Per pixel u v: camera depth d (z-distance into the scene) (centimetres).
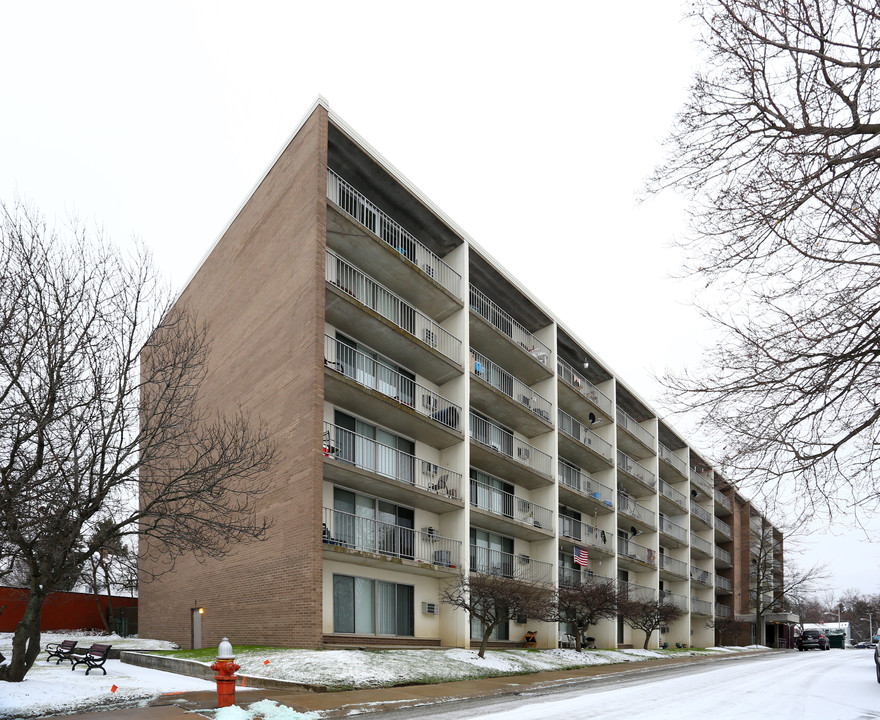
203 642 2294
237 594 2122
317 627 1773
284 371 2052
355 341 2258
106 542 1455
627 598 3045
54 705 1156
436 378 2553
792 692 1495
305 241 2039
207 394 2536
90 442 1270
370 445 2241
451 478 2431
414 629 2252
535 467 3056
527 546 3002
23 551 1234
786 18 625
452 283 2630
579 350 3562
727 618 5488
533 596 2228
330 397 2081
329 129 2136
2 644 2483
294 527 1889
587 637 3294
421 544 2344
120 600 3762
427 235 2611
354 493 2145
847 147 648
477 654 2075
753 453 732
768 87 661
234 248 2503
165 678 1584
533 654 2380
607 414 3709
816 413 708
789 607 7894
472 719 1038
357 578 2088
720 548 5912
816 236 674
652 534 4203
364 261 2280
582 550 3145
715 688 1586
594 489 3628
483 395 2698
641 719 1040
